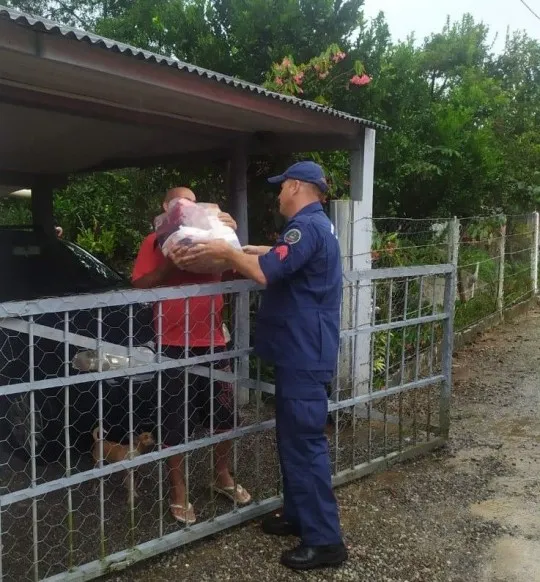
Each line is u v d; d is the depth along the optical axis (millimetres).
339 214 4949
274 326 3033
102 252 9461
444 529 3434
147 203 7684
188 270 3041
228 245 2846
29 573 2889
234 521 3291
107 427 3727
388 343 4094
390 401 5562
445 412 4562
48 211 7645
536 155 11203
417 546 3262
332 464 4105
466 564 3109
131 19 8477
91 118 4301
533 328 8664
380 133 7707
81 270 5336
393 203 8523
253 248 3383
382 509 3639
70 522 2703
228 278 4160
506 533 3395
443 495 3826
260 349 3109
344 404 3814
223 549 3168
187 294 2955
